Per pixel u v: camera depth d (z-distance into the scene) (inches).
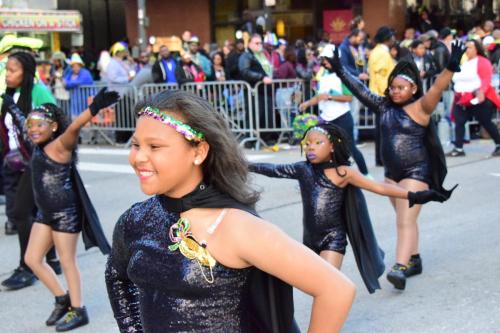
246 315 74.7
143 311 75.0
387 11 709.3
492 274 213.3
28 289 225.9
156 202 77.1
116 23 959.0
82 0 920.9
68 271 187.3
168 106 73.7
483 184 340.5
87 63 733.9
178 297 72.6
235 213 73.2
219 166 75.2
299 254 71.5
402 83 204.7
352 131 353.1
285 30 761.0
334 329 72.0
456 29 704.4
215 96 477.1
